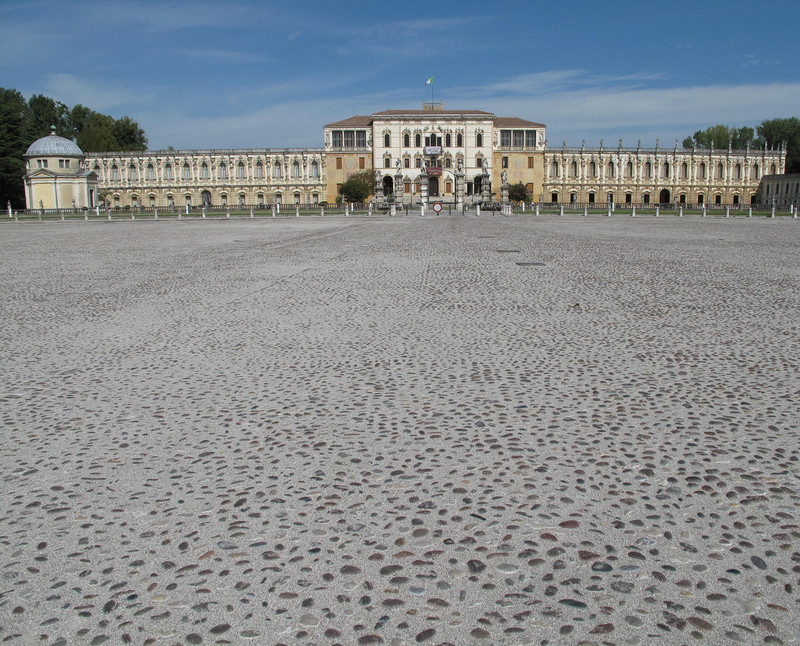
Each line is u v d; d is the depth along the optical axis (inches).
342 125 4985.2
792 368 315.3
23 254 984.3
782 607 141.3
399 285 605.3
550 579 151.2
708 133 6097.4
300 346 370.0
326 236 1386.6
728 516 177.9
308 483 199.5
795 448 221.1
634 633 133.6
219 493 194.1
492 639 132.4
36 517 181.8
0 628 136.9
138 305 509.4
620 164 4965.6
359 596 146.0
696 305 490.3
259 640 132.8
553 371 314.8
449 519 177.5
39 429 246.5
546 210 3282.5
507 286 592.7
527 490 193.5
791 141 5418.3
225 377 311.0
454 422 247.9
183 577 153.6
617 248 1007.0
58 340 390.9
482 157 4911.4
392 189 4992.6
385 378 305.4
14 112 4151.1
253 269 748.0
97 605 144.2
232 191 5029.5
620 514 179.3
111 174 4992.6
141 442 233.0
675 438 230.8
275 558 160.4
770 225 1897.1
